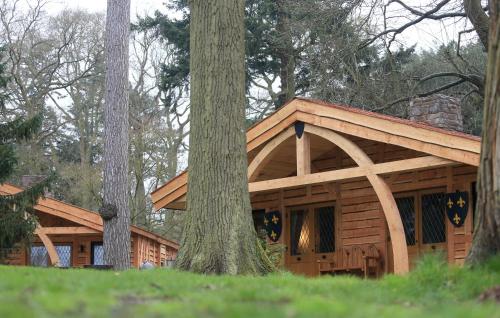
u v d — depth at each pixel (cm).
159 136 3291
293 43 2888
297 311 507
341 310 514
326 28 2447
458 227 1542
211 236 1170
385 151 1680
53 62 3959
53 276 812
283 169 1836
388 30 2388
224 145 1201
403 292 774
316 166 1806
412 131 1400
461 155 1331
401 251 1378
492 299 704
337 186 1769
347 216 1744
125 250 1956
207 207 1183
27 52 3897
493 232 837
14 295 591
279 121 1590
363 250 1684
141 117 3538
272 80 3347
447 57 2544
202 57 1226
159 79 3466
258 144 1633
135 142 3197
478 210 855
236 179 1197
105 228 1959
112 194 1959
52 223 2511
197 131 1216
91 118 4141
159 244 2916
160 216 3769
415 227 1634
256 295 658
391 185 1669
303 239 1827
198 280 841
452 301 719
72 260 2577
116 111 1981
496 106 838
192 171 1212
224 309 513
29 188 1909
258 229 1923
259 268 1170
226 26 1224
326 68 2478
